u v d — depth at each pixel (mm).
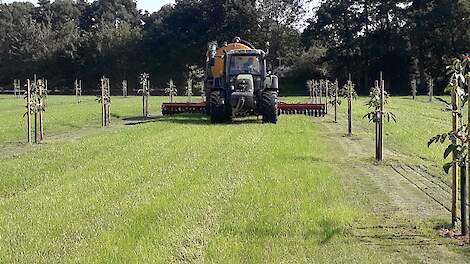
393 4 61156
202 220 7707
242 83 23469
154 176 11008
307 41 64250
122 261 6039
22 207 8562
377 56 60000
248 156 13547
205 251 6434
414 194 9859
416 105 37469
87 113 30828
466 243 7109
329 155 14258
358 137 18625
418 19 58781
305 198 9055
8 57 77500
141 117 30125
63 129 23109
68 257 6219
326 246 6801
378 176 11531
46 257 6238
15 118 27469
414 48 60469
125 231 7148
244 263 6102
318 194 9445
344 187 10320
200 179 10609
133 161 12984
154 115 31547
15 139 19312
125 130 20547
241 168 11820
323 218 7898
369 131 20656
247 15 69062
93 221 7680
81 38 75750
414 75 60812
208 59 28516
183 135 18391
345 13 62344
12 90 72812
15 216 7992
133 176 11023
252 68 24172
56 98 54906
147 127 21422
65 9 97625
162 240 6766
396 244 7023
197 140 16938
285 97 54344
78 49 74250
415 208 8852
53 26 93000
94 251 6383
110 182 10438
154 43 71938
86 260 6082
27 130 20172
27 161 13359
